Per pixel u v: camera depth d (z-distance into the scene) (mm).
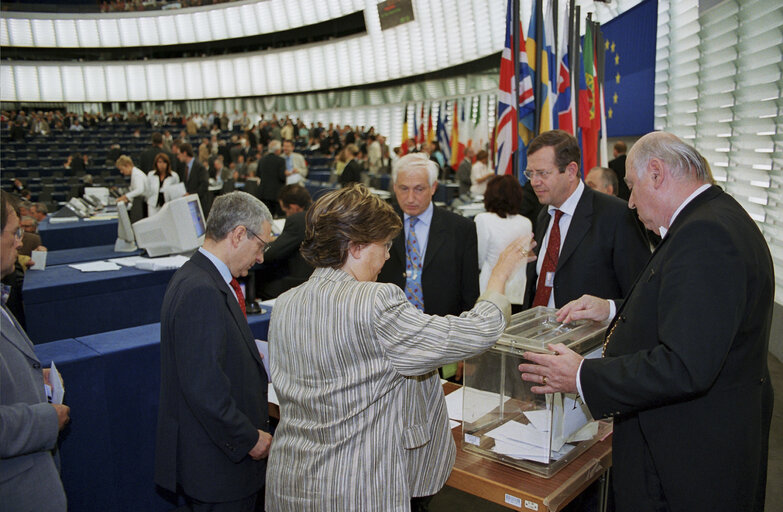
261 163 7664
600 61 4660
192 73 23328
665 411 1216
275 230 4113
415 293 2260
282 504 1146
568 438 1366
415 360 1054
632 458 1292
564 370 1229
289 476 1136
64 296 3025
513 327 1465
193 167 7527
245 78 22719
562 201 1985
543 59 3783
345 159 10055
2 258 1368
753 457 1196
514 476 1326
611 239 1895
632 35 6594
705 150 5031
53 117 19766
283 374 1188
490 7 12039
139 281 3279
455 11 13500
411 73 16609
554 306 1979
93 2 24438
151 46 24453
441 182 8805
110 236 5660
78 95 23250
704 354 1079
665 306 1154
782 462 2607
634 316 1285
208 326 1518
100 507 2066
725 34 4582
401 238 2277
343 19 21312
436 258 2246
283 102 22156
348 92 19766
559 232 2033
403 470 1102
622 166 5676
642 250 1880
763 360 1235
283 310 1188
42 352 2029
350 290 1103
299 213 3387
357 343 1062
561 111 4004
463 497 2361
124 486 2119
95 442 2033
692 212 1225
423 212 2277
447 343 1056
